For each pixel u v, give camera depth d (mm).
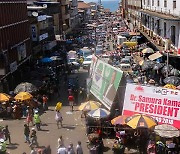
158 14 45375
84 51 65062
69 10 113250
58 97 39250
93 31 122688
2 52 40812
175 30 37656
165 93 23906
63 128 28906
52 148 24688
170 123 23422
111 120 25188
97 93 30531
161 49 42469
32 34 58125
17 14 48906
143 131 24281
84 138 26484
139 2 78312
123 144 23359
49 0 90875
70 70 52969
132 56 57312
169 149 22000
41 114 33031
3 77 40375
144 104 24328
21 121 31422
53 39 72688
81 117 31406
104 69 30578
